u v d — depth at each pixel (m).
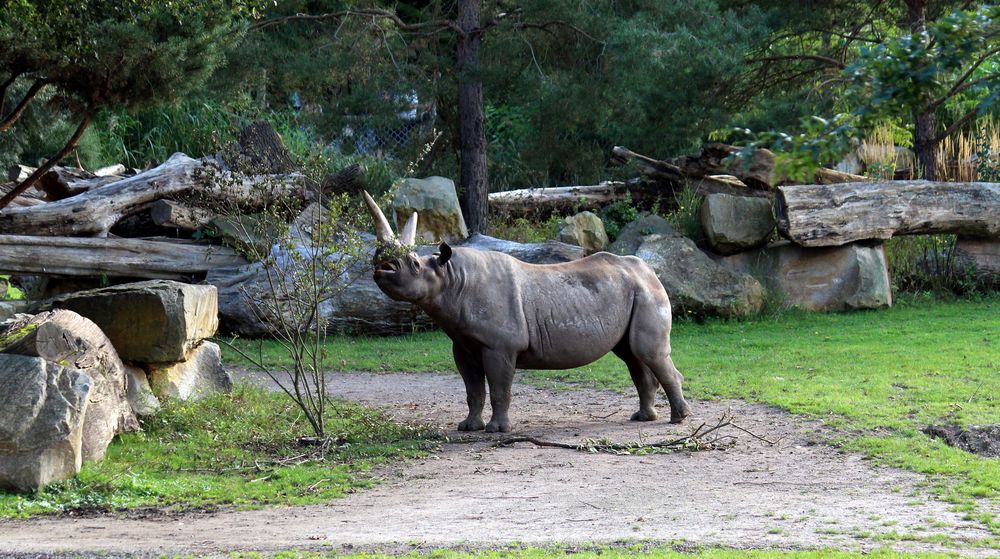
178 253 18.81
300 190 18.61
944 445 10.09
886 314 19.97
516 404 13.34
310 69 21.75
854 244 20.80
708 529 7.40
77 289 18.97
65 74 13.95
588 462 9.84
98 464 9.08
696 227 21.38
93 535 7.29
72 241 18.05
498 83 22.80
